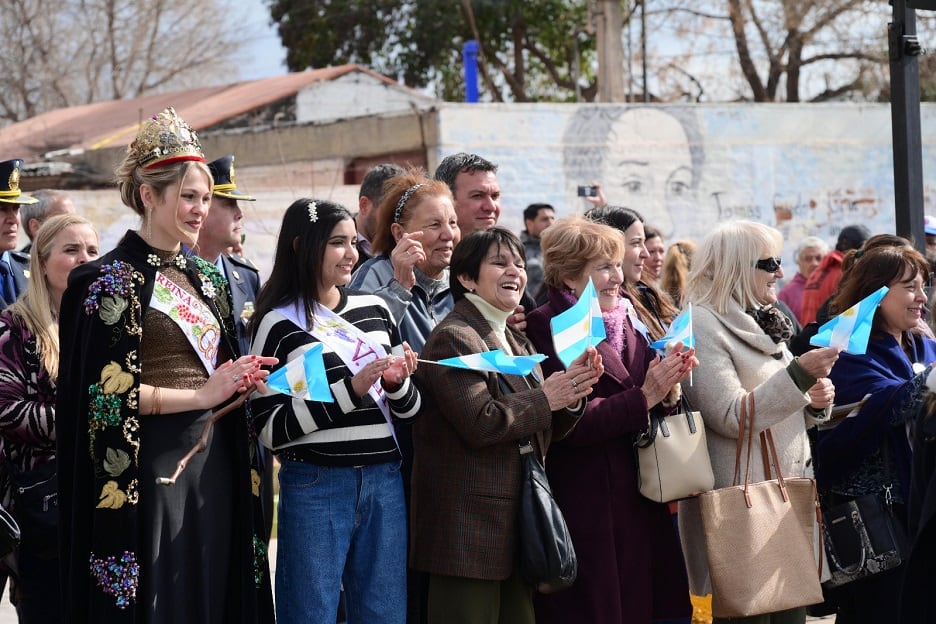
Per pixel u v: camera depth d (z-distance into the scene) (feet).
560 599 14.23
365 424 13.28
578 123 50.08
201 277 12.92
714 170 51.80
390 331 14.08
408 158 49.96
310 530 13.06
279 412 12.86
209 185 12.74
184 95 79.77
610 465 14.52
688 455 14.55
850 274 16.75
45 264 14.88
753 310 15.55
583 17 95.40
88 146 69.41
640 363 15.17
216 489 12.59
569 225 15.28
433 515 13.65
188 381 12.45
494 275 13.97
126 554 11.75
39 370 14.35
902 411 15.21
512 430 13.21
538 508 13.35
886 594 15.57
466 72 69.36
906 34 19.57
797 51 82.58
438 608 13.56
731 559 14.42
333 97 69.82
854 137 53.42
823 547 15.56
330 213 13.37
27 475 14.24
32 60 99.60
